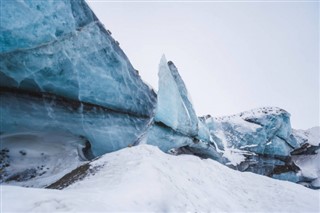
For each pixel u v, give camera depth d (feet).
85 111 41.91
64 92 38.14
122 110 49.73
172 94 49.47
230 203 30.99
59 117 38.75
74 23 35.70
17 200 11.64
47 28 31.35
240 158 100.42
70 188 20.79
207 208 23.82
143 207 15.35
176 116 49.21
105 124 45.27
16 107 34.60
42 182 30.68
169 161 34.27
